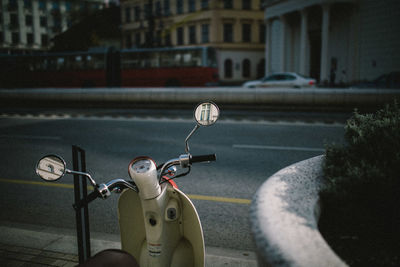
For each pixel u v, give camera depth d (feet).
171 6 159.12
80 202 6.87
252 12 155.63
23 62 92.89
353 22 91.86
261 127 36.04
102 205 16.12
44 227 13.84
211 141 29.37
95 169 21.54
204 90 57.82
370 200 6.16
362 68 90.74
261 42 159.43
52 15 154.20
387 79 61.11
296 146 26.99
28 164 23.27
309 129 34.30
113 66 86.79
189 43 158.61
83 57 88.48
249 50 158.30
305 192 5.91
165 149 26.73
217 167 21.53
